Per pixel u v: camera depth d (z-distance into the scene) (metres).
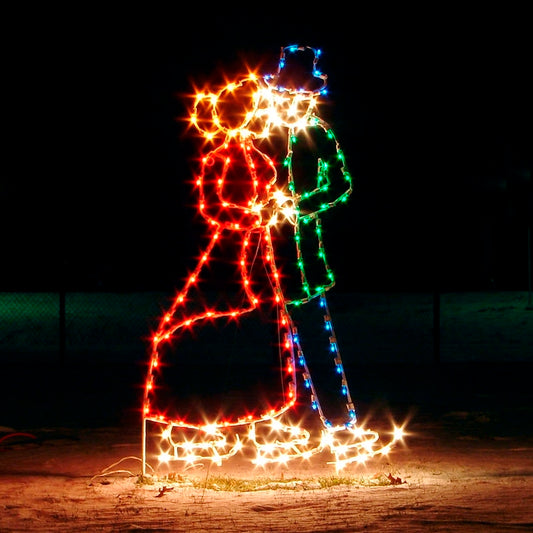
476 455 8.91
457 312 23.39
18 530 5.83
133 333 19.91
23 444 9.70
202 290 27.41
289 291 25.25
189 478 8.03
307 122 8.48
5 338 19.28
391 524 5.76
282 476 8.01
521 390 13.16
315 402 8.39
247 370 14.98
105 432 10.40
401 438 9.85
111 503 6.77
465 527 5.61
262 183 10.55
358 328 20.98
